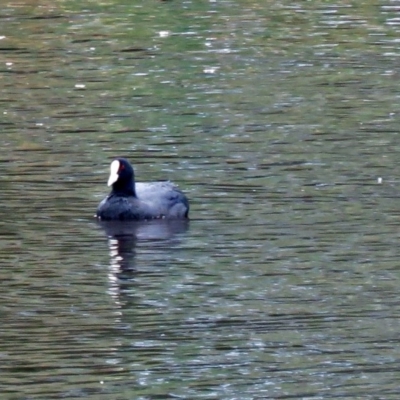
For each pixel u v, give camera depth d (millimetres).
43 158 29156
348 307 20922
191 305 21109
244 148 29750
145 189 26250
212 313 20781
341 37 41281
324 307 20922
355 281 22031
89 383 18328
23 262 23062
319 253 23375
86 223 25281
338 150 29516
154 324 20359
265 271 22594
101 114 32812
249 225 24969
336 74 36594
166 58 38906
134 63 38312
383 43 40406
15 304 21172
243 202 26328
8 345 19594
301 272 22500
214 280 22172
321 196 26484
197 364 18953
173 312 20828
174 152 29562
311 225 24844
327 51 39438
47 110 33281
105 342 19703
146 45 40500
